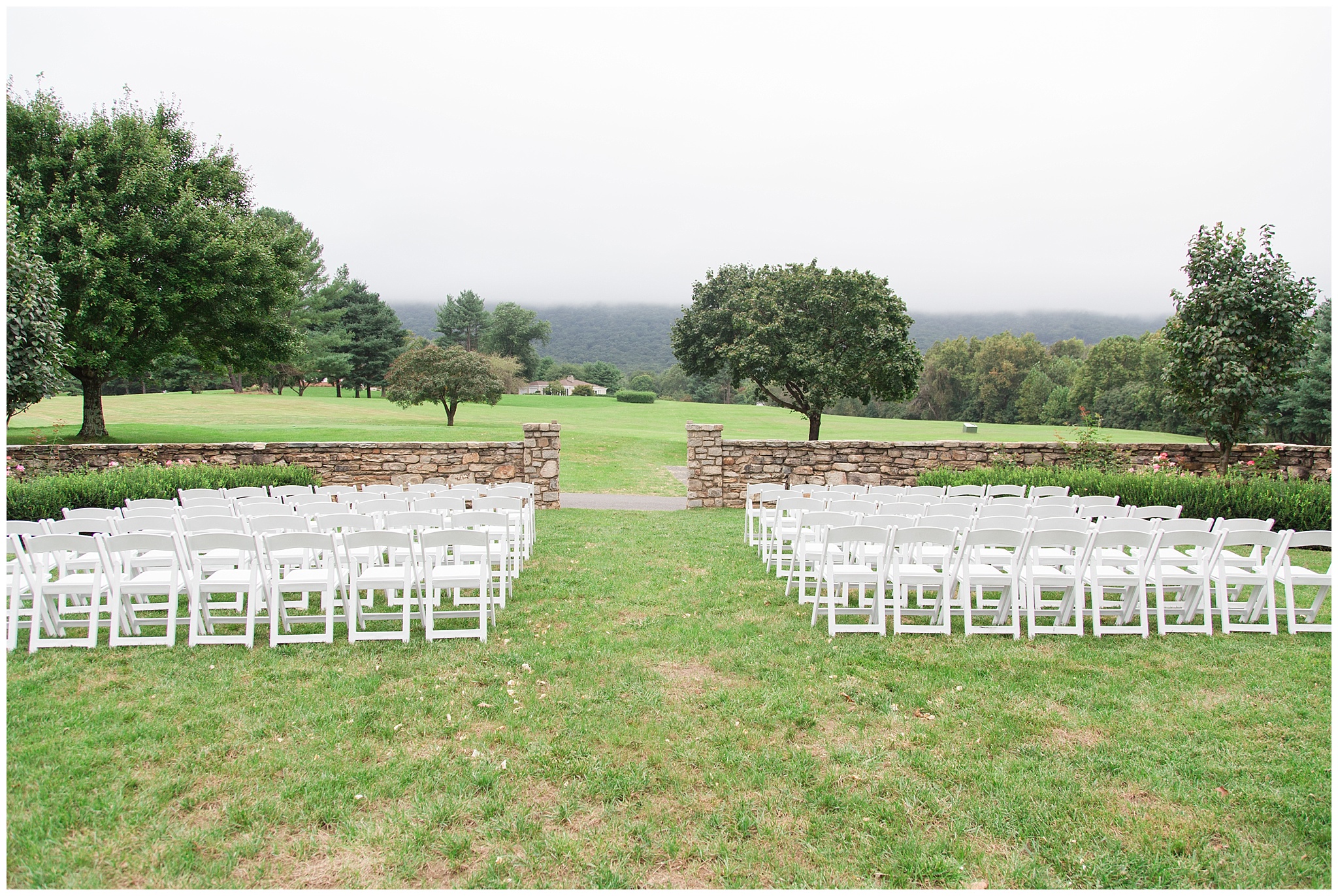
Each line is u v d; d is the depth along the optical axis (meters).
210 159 18.95
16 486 9.10
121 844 2.86
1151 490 10.56
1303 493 9.88
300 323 44.06
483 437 21.38
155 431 21.00
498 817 3.06
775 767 3.46
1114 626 5.75
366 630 5.61
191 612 5.05
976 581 5.57
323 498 8.34
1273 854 2.83
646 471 18.81
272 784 3.29
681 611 6.06
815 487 8.89
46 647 4.99
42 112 15.90
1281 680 4.50
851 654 4.96
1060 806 3.14
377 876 2.71
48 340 11.86
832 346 19.84
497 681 4.47
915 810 3.13
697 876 2.72
